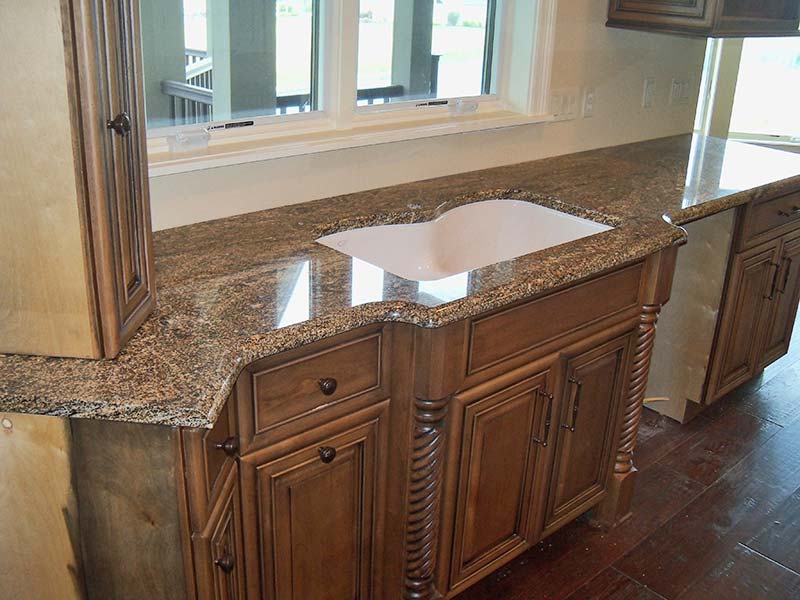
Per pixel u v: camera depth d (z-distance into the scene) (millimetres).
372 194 2201
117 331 1242
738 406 3004
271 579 1536
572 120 2783
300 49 2051
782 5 2729
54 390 1151
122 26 1201
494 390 1710
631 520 2326
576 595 2045
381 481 1668
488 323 1626
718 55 3979
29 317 1214
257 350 1310
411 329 1549
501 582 2078
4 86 1083
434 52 2383
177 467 1183
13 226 1155
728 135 4473
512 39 2568
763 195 2486
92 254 1181
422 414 1607
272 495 1468
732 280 2619
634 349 2094
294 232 1859
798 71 4434
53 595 1309
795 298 3018
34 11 1052
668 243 1952
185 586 1271
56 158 1118
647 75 3014
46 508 1241
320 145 2006
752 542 2264
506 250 2371
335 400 1516
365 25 2164
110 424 1170
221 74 1911
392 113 2293
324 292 1534
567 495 2092
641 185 2410
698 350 2734
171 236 1805
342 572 1680
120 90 1206
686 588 2082
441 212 2146
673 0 2547
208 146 1885
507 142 2590
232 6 1879
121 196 1242
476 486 1791
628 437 2207
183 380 1194
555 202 2227
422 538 1729
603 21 2736
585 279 1827
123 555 1270
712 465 2621
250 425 1387
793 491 2504
